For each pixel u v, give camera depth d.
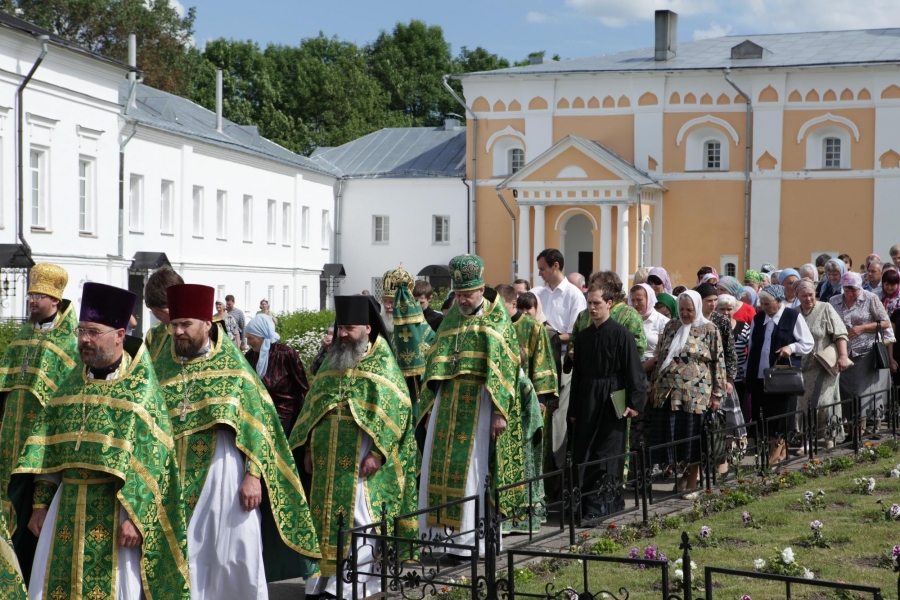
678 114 43.16
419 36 76.81
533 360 10.16
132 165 33.22
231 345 7.38
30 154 27.09
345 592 8.00
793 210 41.94
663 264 43.69
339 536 7.40
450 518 9.34
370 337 8.52
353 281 48.97
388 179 47.97
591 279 10.38
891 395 13.45
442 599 7.74
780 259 42.19
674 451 10.78
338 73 68.75
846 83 41.00
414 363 10.38
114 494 6.35
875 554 8.30
